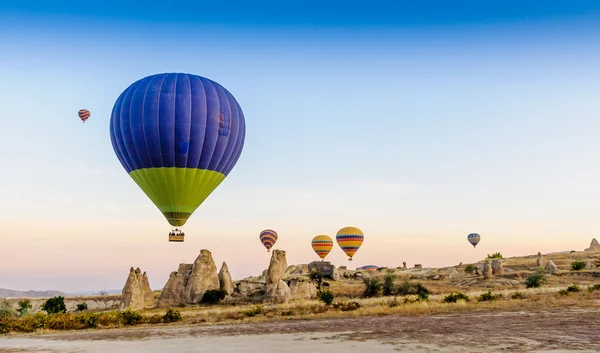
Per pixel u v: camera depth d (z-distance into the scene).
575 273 70.62
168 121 37.69
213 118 38.84
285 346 16.69
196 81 40.00
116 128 39.47
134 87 39.81
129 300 54.28
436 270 92.12
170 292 59.22
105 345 19.48
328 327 23.20
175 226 39.62
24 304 57.50
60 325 30.48
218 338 20.47
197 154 38.28
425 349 14.69
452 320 23.59
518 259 99.31
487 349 14.20
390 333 19.27
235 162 41.81
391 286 58.53
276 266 60.28
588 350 13.50
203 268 60.56
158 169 38.16
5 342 22.70
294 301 53.09
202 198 39.97
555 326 19.19
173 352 16.30
